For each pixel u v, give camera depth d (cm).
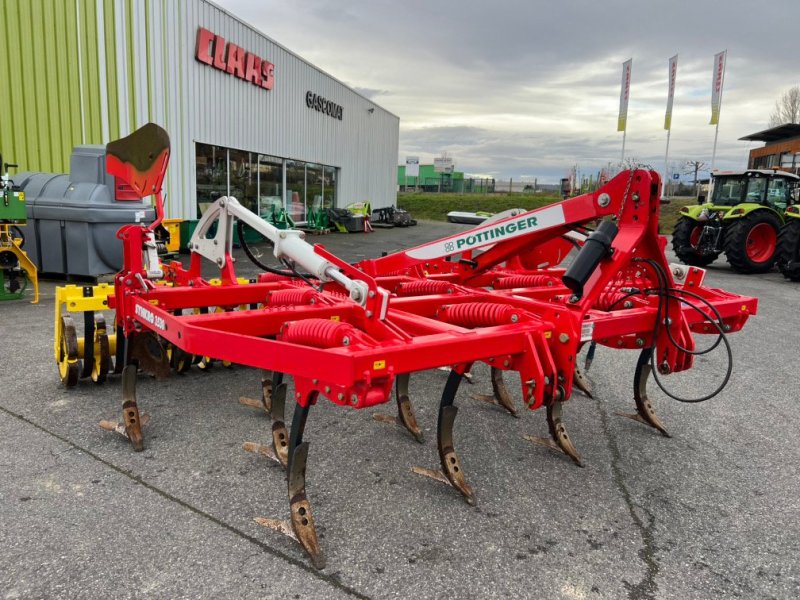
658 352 359
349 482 306
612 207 326
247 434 358
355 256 1328
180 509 273
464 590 225
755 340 658
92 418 373
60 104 1029
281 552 244
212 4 1373
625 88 3111
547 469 329
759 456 354
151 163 404
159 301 372
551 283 503
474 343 264
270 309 337
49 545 242
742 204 1271
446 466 300
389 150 2791
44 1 988
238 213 387
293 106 1828
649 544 261
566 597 224
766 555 255
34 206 839
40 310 679
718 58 2912
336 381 226
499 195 5225
